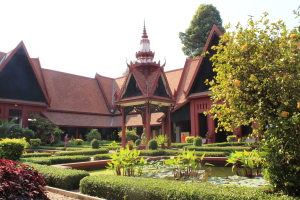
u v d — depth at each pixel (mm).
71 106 36250
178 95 33312
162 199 5266
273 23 5598
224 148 15508
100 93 42438
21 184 5062
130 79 20156
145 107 20000
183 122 32750
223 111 6074
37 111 31875
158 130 33188
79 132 35938
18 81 30406
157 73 19797
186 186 5543
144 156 14898
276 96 5242
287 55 4980
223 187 5445
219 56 6051
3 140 11414
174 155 14883
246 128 29312
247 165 9055
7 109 28938
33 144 25453
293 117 4613
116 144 24234
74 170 8125
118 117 39125
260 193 4812
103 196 6277
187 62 36219
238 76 5652
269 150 5250
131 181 6238
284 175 5098
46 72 37219
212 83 6480
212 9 47812
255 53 5582
